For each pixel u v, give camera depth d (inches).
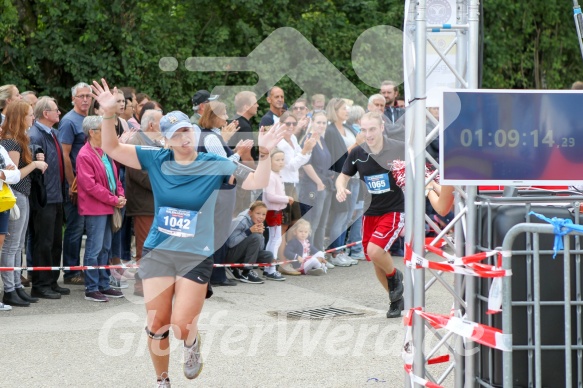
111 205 435.2
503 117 236.4
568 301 219.0
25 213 418.9
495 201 244.8
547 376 231.8
